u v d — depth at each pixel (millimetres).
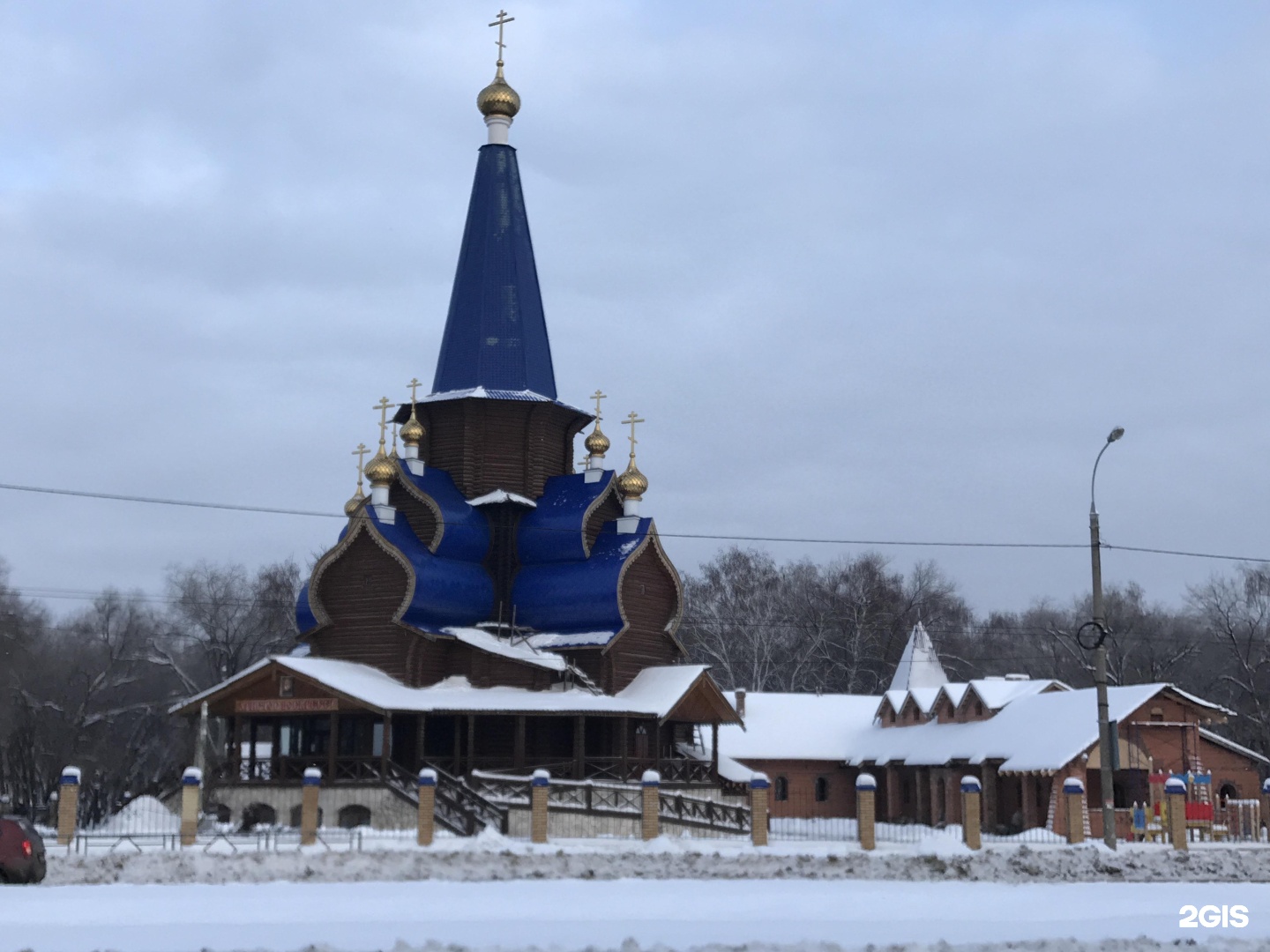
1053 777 55375
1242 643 92875
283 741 53219
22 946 21000
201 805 48531
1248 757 59094
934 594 109250
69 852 35375
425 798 40781
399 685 51156
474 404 57531
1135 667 99625
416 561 52688
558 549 55812
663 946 21328
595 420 59625
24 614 92688
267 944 21359
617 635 53062
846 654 104312
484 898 29469
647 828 44281
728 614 104438
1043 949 22250
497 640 53094
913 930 24656
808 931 24234
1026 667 115938
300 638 54000
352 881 33844
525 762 51719
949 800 64188
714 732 55781
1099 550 42594
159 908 26500
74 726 72625
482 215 59875
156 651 86062
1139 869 40344
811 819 66938
